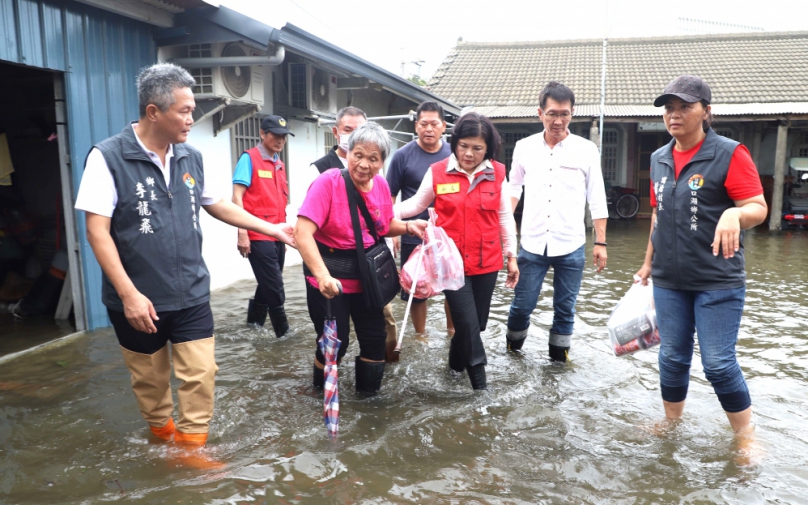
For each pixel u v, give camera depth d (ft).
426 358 15.24
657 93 59.47
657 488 8.98
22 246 21.54
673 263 10.59
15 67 20.18
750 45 67.10
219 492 8.59
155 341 9.64
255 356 15.28
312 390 12.87
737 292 10.15
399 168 16.57
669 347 10.93
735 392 10.35
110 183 8.93
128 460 9.53
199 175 10.18
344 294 11.71
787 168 59.00
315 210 10.87
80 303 17.34
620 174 66.03
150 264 9.26
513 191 15.78
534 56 71.46
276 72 28.81
